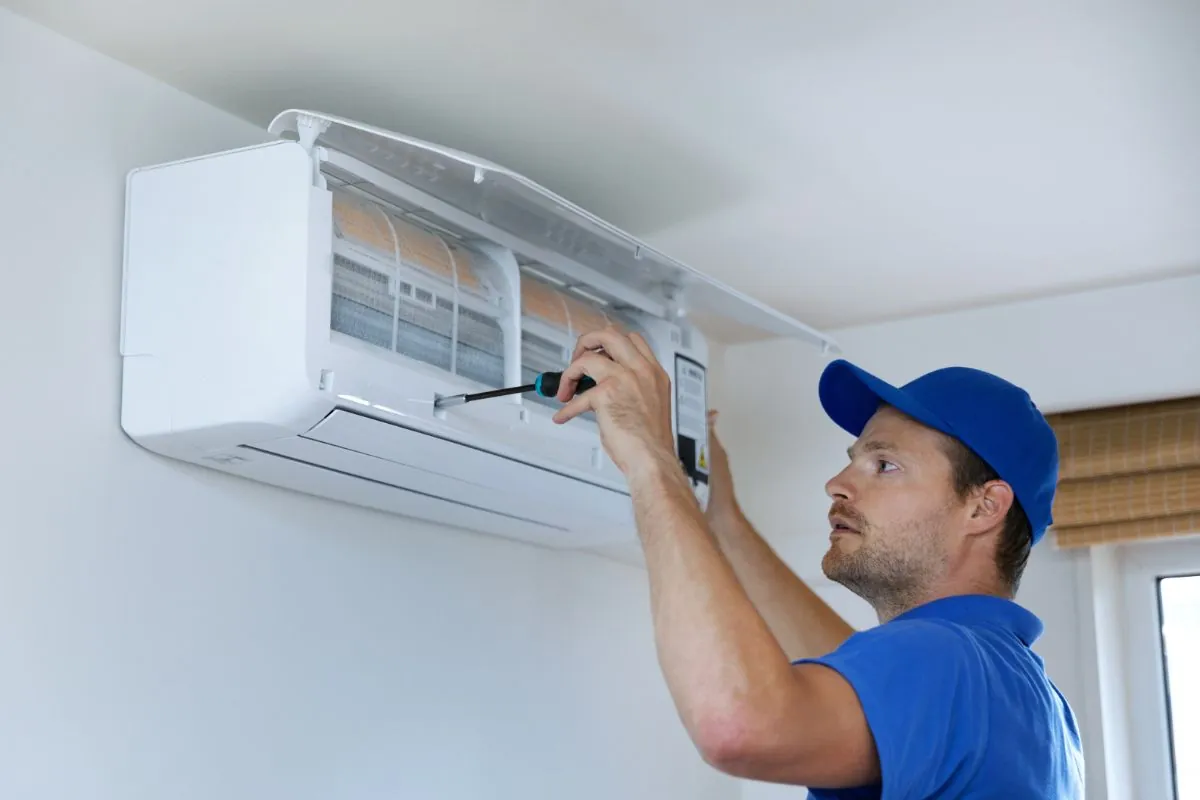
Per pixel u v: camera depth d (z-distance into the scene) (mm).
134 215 1796
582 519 2199
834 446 2936
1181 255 2510
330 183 1785
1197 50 1795
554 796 2416
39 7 1724
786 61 1843
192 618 1821
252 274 1677
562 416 1237
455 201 1918
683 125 2035
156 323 1744
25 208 1705
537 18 1743
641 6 1710
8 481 1633
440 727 2195
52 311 1713
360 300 1718
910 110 1982
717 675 992
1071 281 2658
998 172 2184
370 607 2104
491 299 1924
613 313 2258
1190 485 2588
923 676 1063
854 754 1032
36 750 1610
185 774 1778
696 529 1092
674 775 2736
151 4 1713
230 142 2002
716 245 2508
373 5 1717
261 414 1646
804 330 2338
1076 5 1703
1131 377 2635
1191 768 2709
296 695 1953
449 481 1955
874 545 1331
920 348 2863
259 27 1771
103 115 1821
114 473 1750
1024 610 1284
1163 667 2766
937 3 1701
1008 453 1318
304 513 2020
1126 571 2818
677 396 2180
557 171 2207
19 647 1612
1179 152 2094
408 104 1980
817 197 2285
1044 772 1154
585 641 2561
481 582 2338
